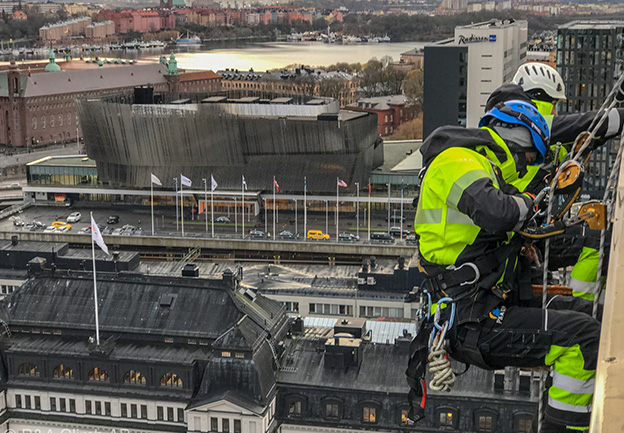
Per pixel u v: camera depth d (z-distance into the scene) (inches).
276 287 6737.2
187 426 4212.6
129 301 4677.7
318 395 4202.8
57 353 4409.5
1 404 4414.4
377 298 6294.3
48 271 4877.0
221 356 4237.2
